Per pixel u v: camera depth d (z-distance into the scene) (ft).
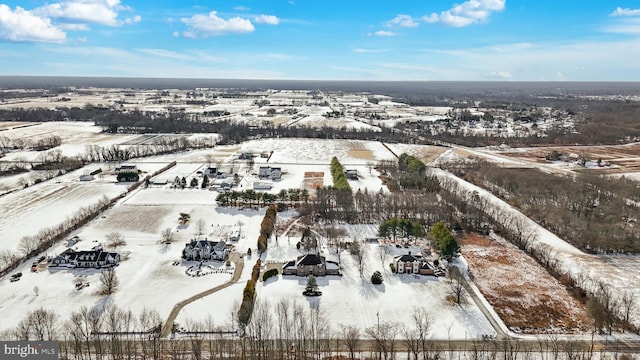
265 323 317.42
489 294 373.40
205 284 383.24
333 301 358.23
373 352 295.69
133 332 309.01
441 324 328.70
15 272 399.44
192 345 285.43
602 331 318.86
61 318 328.08
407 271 407.85
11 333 304.71
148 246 460.55
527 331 321.93
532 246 460.14
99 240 475.72
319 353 293.02
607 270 414.82
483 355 290.56
